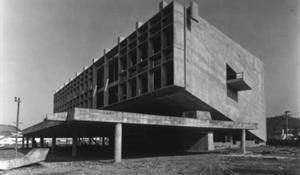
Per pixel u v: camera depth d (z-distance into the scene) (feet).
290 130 267.39
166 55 112.47
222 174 46.34
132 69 137.80
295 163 60.29
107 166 59.11
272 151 106.22
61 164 65.72
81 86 209.15
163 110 140.15
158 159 74.74
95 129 96.12
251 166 55.21
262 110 182.29
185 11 111.45
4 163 56.03
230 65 144.77
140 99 127.44
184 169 52.37
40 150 62.59
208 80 122.72
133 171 50.60
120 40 149.69
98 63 178.19
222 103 132.46
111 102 171.12
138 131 110.11
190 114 100.48
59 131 106.83
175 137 118.93
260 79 184.65
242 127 92.32
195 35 116.67
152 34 123.54
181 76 104.68
